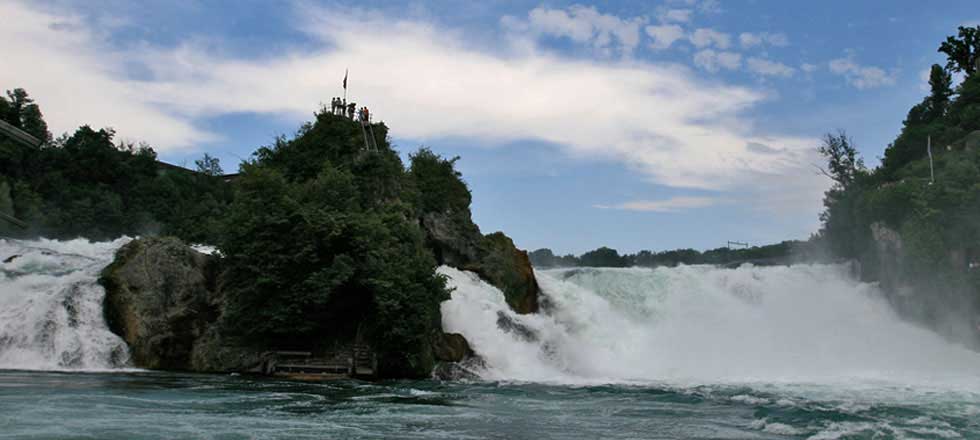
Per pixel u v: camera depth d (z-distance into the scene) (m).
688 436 23.67
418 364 42.97
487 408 29.50
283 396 30.70
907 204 62.81
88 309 40.56
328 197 47.66
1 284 42.09
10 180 102.75
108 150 124.81
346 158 58.88
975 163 72.25
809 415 28.22
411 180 62.53
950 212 60.47
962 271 57.91
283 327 42.28
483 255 58.91
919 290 59.28
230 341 41.81
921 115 105.06
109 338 40.09
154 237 43.75
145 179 123.31
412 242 49.22
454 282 53.12
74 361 39.00
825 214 88.56
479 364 44.94
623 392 35.81
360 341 43.53
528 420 26.58
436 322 45.31
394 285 42.88
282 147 61.34
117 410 24.86
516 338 47.91
